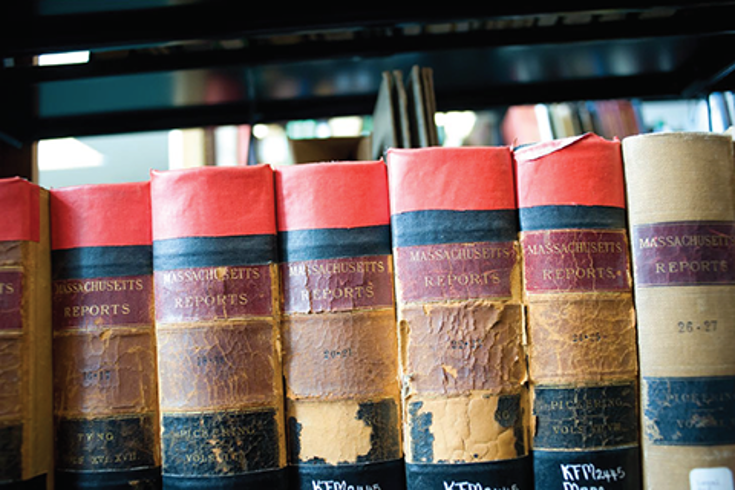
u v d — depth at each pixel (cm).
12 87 88
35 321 61
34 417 60
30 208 61
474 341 60
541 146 61
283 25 77
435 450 59
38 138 99
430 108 80
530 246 61
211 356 60
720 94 91
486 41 87
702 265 59
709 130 93
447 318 60
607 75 99
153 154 136
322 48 87
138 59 87
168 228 61
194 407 59
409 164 61
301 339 61
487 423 59
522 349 60
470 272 60
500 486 59
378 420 60
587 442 59
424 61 91
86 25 78
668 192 60
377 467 60
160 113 101
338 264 61
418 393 60
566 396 59
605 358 60
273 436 60
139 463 61
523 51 89
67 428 62
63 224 63
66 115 99
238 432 59
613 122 99
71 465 61
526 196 61
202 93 96
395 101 81
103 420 61
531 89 103
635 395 60
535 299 60
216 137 102
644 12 84
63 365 62
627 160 62
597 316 60
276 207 62
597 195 61
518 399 60
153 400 62
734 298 59
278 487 60
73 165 136
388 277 62
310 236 61
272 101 102
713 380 58
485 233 61
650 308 60
